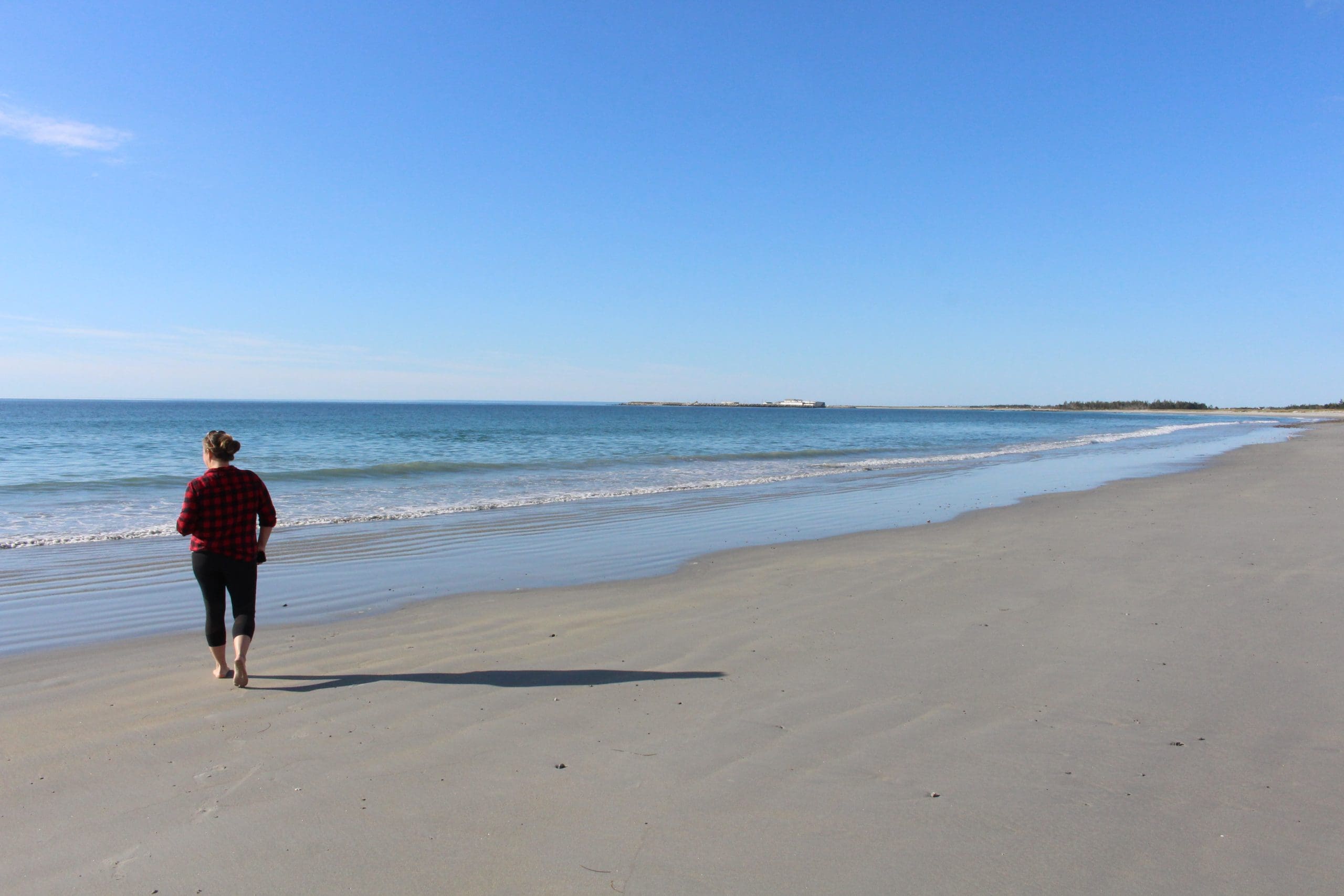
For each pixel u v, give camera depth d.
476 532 12.07
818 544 10.82
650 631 6.41
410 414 125.00
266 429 55.47
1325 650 5.64
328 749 4.05
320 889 2.86
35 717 4.50
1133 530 11.41
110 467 23.83
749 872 2.95
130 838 3.19
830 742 4.12
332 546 10.80
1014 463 27.42
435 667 5.47
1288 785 3.63
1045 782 3.67
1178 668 5.31
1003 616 6.74
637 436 51.19
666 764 3.87
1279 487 17.34
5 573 8.93
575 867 2.98
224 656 5.23
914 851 3.09
